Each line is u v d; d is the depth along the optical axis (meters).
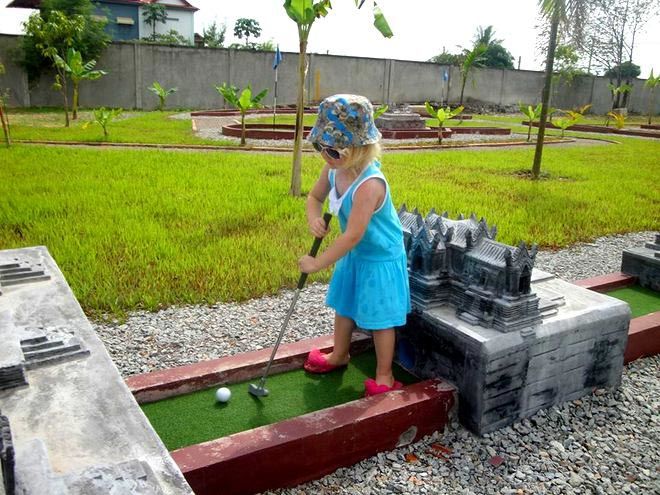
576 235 7.06
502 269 2.94
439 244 3.22
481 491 2.63
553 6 9.91
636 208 8.54
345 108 2.62
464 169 11.91
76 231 5.98
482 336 2.91
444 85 36.50
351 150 2.68
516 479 2.72
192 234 6.06
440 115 17.61
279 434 2.56
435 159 13.63
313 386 3.25
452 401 3.02
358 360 3.57
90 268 4.91
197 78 30.70
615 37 31.48
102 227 6.17
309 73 32.91
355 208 2.76
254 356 3.33
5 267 3.26
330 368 3.37
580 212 8.08
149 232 6.04
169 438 2.73
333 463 2.69
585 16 10.07
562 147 18.19
